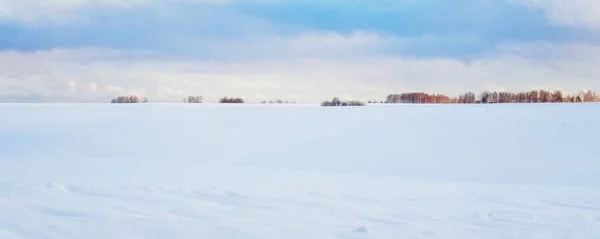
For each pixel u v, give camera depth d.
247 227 5.36
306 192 8.05
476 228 5.72
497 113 43.34
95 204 6.25
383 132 28.27
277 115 42.44
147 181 9.29
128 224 5.20
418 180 11.20
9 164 12.83
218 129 29.83
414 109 50.34
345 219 6.04
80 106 59.75
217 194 7.41
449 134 27.31
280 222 5.71
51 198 6.48
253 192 7.87
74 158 15.64
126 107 56.88
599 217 6.53
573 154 19.95
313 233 5.22
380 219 6.11
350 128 30.64
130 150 21.34
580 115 39.91
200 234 4.96
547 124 32.19
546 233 5.54
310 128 30.75
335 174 11.88
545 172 15.23
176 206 6.36
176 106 61.06
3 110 49.47
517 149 21.56
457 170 15.80
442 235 5.34
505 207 7.22
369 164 17.25
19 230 4.83
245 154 20.12
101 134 26.64
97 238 4.67
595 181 13.31
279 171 12.16
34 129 28.84
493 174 14.89
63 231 4.86
